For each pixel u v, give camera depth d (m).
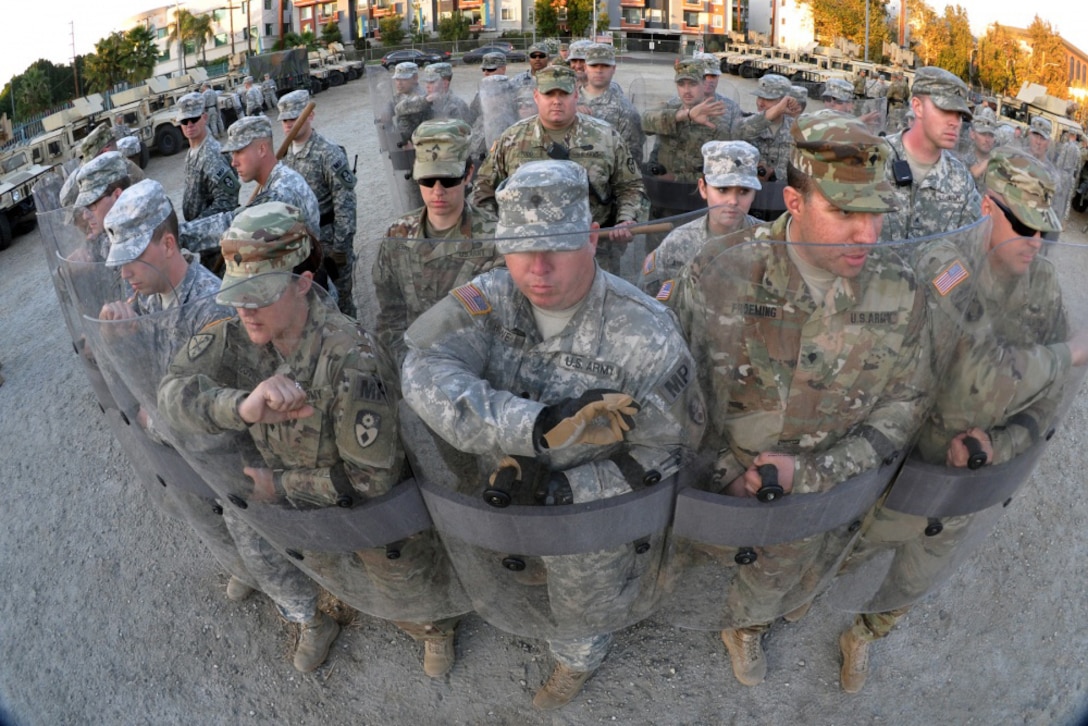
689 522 1.94
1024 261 1.85
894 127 9.10
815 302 1.74
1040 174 1.89
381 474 1.94
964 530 2.23
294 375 1.86
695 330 1.83
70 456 4.85
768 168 4.88
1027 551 3.48
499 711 2.92
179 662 3.28
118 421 2.60
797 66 21.38
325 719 2.96
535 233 1.65
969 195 3.22
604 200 4.45
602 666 3.05
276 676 3.15
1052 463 4.02
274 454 1.94
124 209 2.48
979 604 3.24
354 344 1.88
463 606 2.46
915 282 1.76
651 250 2.08
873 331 1.76
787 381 1.79
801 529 1.95
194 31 24.80
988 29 20.67
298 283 1.83
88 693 3.21
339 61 25.05
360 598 2.36
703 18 57.88
